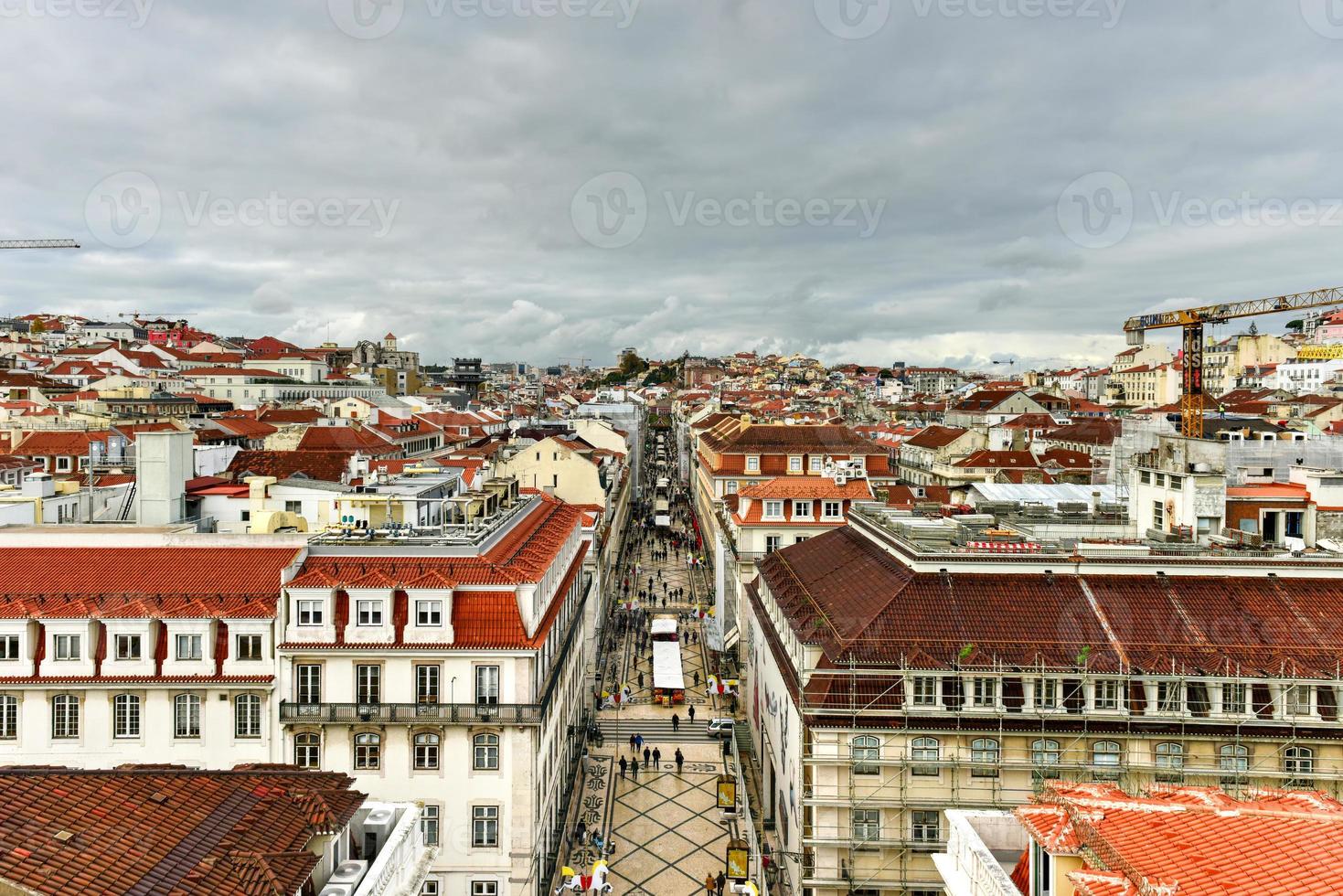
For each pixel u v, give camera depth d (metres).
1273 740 43.97
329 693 49.31
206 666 49.03
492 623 50.09
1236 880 20.41
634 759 76.38
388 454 124.75
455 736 48.69
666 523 192.75
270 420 152.88
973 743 46.28
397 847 29.22
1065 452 153.62
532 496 80.56
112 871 22.80
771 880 57.72
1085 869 22.89
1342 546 56.00
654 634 103.19
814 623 52.16
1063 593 49.72
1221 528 60.31
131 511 79.50
